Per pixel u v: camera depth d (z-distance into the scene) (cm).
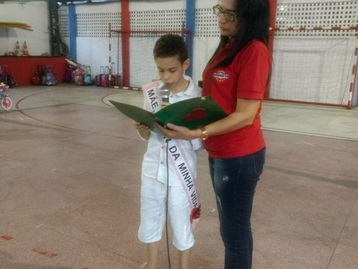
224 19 135
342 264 217
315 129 588
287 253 228
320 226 264
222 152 148
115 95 963
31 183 335
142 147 464
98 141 491
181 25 1016
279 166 399
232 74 138
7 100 710
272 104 852
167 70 151
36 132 535
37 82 1145
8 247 227
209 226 262
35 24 1209
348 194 325
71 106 773
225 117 134
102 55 1191
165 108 129
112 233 247
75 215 272
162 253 225
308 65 852
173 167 165
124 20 1108
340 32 798
